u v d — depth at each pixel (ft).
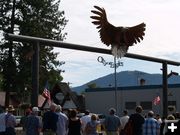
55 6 202.59
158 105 207.62
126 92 219.41
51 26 198.70
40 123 62.90
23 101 193.06
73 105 224.12
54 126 60.85
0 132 63.98
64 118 61.82
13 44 189.57
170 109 83.61
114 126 71.36
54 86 220.43
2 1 194.08
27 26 189.67
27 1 193.16
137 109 63.52
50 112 61.31
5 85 189.57
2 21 193.77
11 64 188.44
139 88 215.31
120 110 220.64
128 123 63.36
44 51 190.80
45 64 195.31
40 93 194.29
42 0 195.11
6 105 187.11
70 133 59.57
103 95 226.79
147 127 61.67
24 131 65.46
